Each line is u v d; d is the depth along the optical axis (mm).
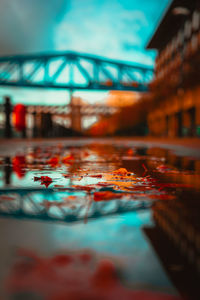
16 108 9023
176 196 2678
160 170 4945
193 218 1907
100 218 1882
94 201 2416
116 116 55344
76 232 1588
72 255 1248
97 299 875
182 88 31312
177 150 11805
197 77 27578
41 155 8945
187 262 1187
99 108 51844
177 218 1913
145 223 1779
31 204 2279
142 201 2445
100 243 1411
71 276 1023
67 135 45844
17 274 1045
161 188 3086
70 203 2328
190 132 31047
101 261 1176
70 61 53000
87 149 13125
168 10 32562
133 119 54469
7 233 1558
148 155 9109
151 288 961
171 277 1048
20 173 4453
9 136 34094
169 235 1544
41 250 1305
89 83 53000
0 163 6191
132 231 1614
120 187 3152
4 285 963
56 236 1516
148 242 1431
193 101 29047
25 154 9438
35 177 3697
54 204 2281
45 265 1130
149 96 49375
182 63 30234
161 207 2230
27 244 1388
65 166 5582
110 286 963
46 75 52062
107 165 5879
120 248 1347
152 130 50594
